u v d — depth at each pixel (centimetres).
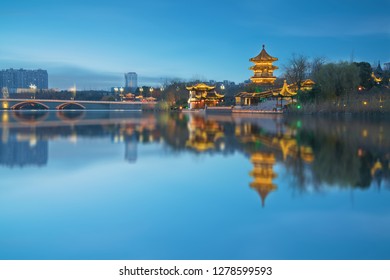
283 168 2028
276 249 1073
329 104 8150
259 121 6328
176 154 2558
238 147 2869
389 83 10212
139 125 5662
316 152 2567
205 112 12225
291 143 3080
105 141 3362
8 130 4688
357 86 8544
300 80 10844
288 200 1454
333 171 1928
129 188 1670
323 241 1112
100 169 2070
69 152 2689
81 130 4681
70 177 1880
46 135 3969
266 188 1630
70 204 1446
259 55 14238
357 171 1920
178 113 12544
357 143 3033
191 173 1950
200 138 3550
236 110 11338
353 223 1232
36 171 2025
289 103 10119
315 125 5091
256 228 1209
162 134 4019
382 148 2728
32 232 1184
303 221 1250
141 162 2267
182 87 16762
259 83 13700
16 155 2552
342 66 8375
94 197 1536
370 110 7775
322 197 1480
